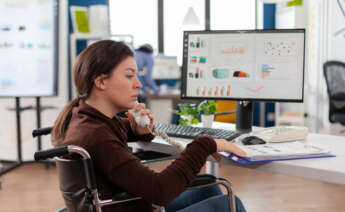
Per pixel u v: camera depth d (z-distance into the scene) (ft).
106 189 3.07
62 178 3.20
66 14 12.85
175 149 4.26
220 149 3.41
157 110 15.44
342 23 14.64
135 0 17.76
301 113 16.10
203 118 5.82
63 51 12.85
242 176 11.27
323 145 4.33
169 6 18.26
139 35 18.02
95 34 13.88
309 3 16.58
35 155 2.80
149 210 3.34
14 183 10.72
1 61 11.37
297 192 9.79
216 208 3.84
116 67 3.22
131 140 4.55
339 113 13.53
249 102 5.39
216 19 18.95
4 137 12.98
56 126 3.35
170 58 16.83
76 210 3.23
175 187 2.98
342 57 14.70
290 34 5.09
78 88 3.31
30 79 11.57
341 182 3.14
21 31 11.46
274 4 18.53
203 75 5.47
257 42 5.21
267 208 8.70
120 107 3.36
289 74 5.14
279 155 3.55
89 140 2.95
